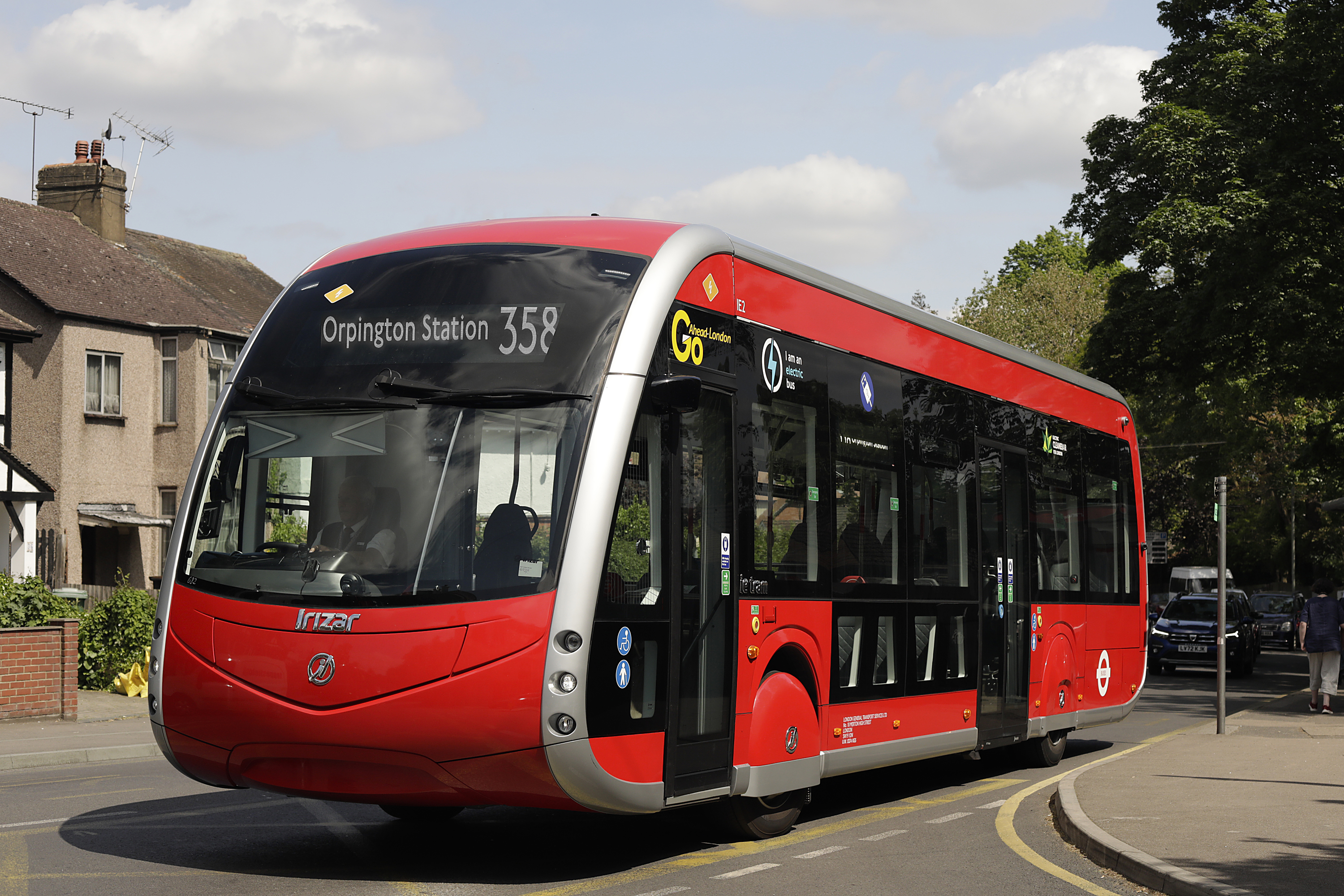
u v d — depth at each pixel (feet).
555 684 24.21
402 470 25.62
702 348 28.55
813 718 31.83
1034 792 41.52
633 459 25.93
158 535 127.75
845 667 33.68
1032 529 46.83
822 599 32.68
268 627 25.43
